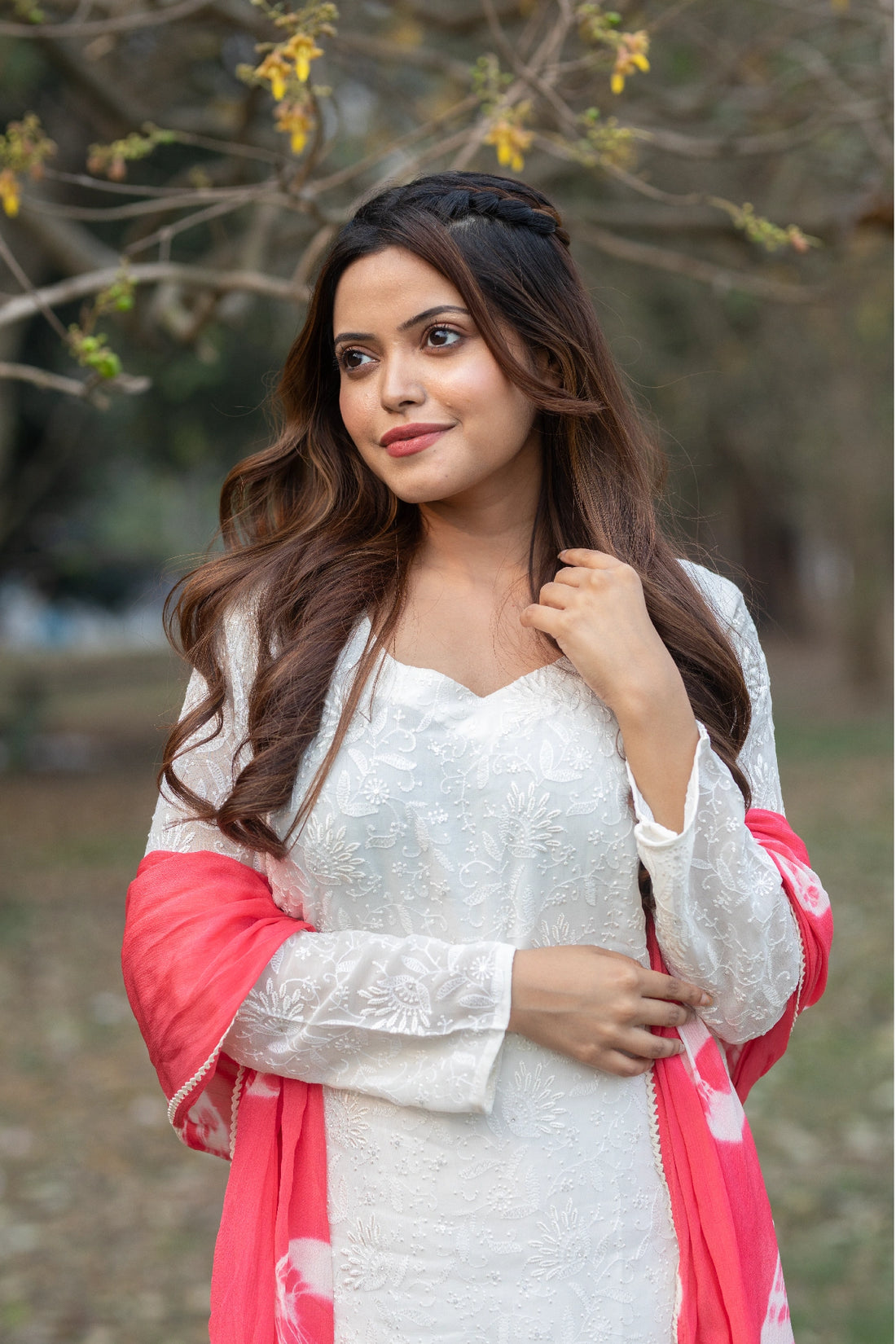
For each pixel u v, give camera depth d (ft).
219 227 12.28
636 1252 5.31
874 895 25.62
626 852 5.33
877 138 12.60
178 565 6.47
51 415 40.55
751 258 19.39
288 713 5.40
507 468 5.81
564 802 5.24
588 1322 5.19
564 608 5.30
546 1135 5.24
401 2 14.98
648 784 5.15
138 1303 11.80
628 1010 5.16
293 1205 5.42
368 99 16.56
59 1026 19.63
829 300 18.22
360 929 5.39
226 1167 14.92
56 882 28.73
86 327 8.36
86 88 16.11
